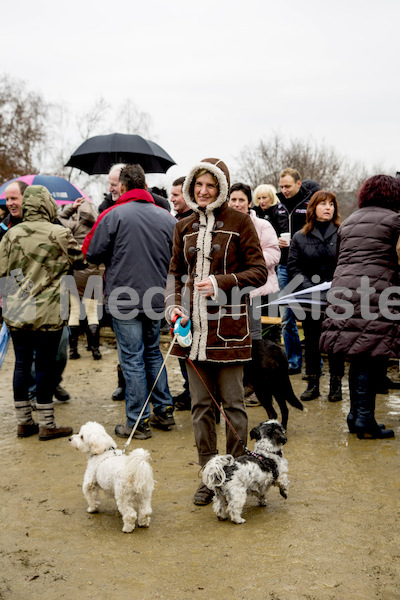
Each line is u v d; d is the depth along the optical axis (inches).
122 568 117.6
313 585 109.4
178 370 295.7
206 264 143.7
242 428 146.9
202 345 142.8
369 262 175.2
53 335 189.9
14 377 196.2
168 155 372.5
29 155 1176.2
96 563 119.6
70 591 109.9
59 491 155.5
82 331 371.6
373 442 185.5
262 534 129.3
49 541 129.2
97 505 143.1
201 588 109.7
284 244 259.0
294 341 274.4
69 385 267.7
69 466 172.1
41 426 194.7
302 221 279.6
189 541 127.7
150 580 113.0
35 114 1171.9
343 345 175.8
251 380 189.8
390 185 178.7
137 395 191.8
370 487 151.9
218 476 132.3
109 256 190.5
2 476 165.6
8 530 134.4
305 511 139.7
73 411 227.8
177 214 243.6
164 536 130.5
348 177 1692.9
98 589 110.4
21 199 210.4
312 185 293.9
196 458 176.2
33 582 113.1
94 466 141.2
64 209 305.0
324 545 123.8
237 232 144.1
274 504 144.3
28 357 195.9
